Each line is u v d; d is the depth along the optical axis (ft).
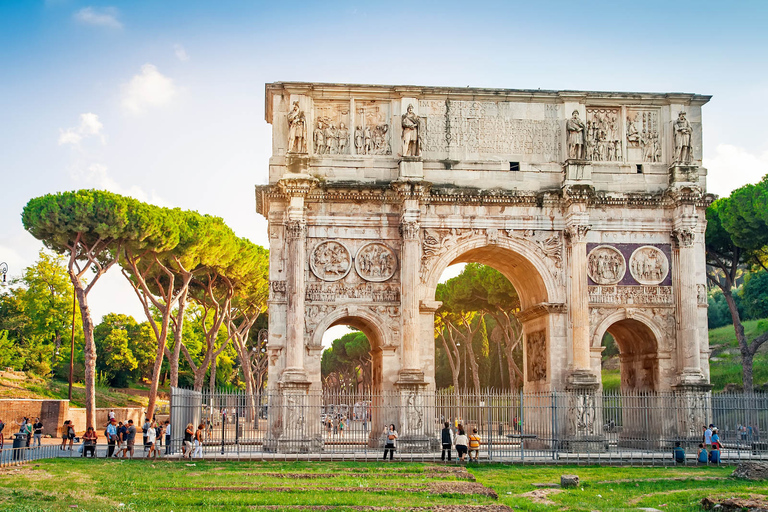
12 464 116.98
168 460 135.64
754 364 259.19
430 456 144.25
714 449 137.08
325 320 160.04
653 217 168.96
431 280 162.40
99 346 389.19
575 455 147.02
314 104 167.63
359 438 192.34
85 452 142.31
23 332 311.68
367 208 164.35
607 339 354.74
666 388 164.76
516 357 319.68
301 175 159.84
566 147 168.45
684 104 173.17
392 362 160.25
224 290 255.29
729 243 216.95
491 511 80.18
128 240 191.72
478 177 166.91
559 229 166.61
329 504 83.76
